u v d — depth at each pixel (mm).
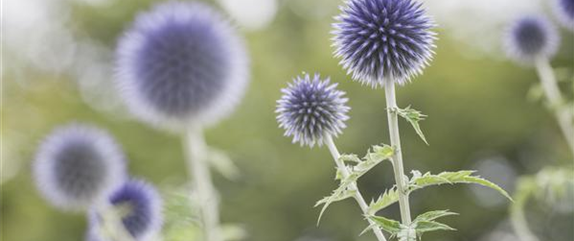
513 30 7582
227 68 7516
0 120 24031
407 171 20859
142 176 21875
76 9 26984
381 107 20375
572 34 20203
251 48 23891
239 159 21266
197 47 7266
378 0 3795
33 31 27688
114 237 5977
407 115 2998
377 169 20359
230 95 7695
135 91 7383
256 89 22734
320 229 20828
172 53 7180
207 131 21219
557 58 20688
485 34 22844
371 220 2908
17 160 24047
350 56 3824
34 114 25062
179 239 6012
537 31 7277
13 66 26062
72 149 7008
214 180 20891
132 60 7430
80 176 6957
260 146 21781
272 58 24438
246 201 20844
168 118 7359
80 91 26641
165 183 20922
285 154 20984
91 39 27703
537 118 20609
